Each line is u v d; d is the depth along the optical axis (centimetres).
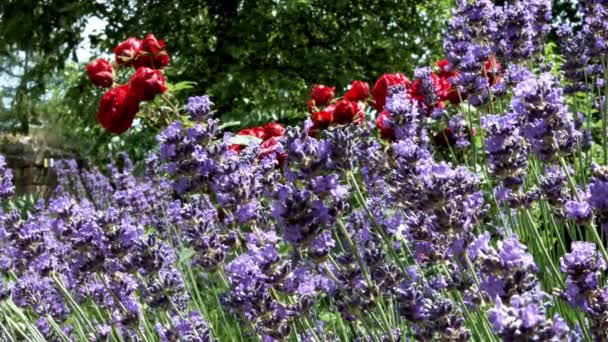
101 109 334
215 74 1014
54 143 1373
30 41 1184
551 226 255
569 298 157
